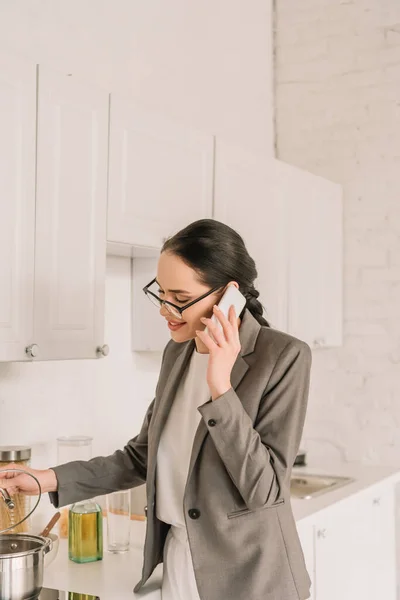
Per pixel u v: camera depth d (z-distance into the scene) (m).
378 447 3.46
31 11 2.31
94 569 1.93
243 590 1.63
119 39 2.71
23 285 1.83
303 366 1.67
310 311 3.18
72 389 2.46
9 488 1.82
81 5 2.52
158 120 2.29
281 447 1.63
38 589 1.67
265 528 1.65
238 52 3.45
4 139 1.78
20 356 1.82
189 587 1.73
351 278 3.53
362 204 3.51
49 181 1.90
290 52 3.70
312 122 3.64
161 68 2.94
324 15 3.62
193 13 3.14
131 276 2.70
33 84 1.86
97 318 2.06
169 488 1.78
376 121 3.50
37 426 2.32
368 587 2.96
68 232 1.96
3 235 1.77
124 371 2.70
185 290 1.63
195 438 1.68
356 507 2.85
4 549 1.76
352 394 3.52
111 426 2.63
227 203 2.62
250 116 3.53
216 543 1.65
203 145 2.50
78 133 1.99
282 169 2.98
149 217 2.25
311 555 2.47
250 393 1.65
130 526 2.33
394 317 3.43
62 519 2.23
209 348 1.56
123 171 2.15
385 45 3.48
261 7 3.65
